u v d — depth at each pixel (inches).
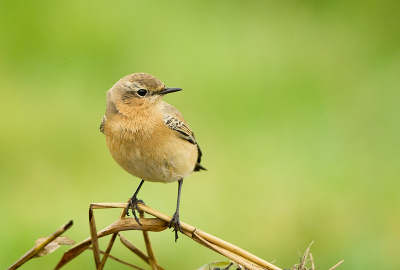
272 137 560.7
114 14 621.9
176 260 457.1
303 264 279.0
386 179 518.6
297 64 618.2
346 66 614.2
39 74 569.6
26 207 492.1
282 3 684.7
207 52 611.5
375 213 494.0
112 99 347.9
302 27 660.1
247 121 569.6
